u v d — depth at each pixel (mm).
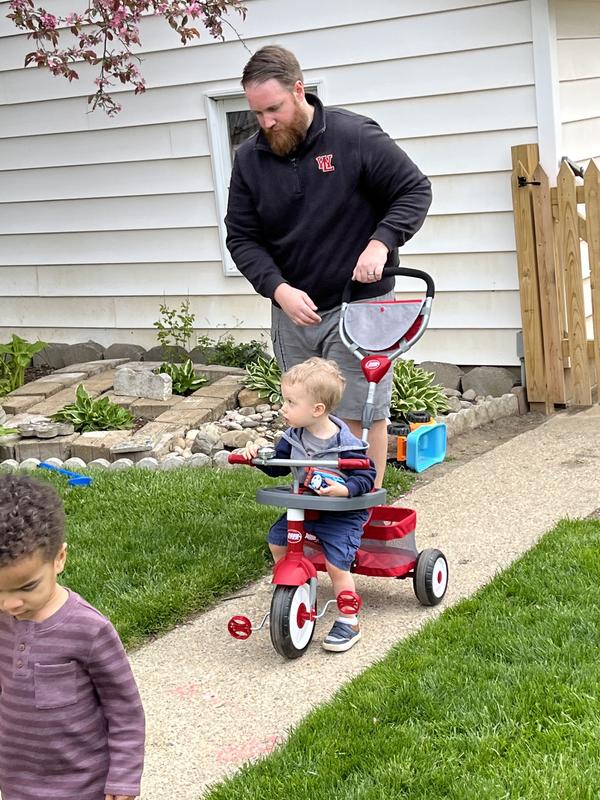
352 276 4914
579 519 5516
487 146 8289
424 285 8719
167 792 3377
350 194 4809
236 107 9461
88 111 10039
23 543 2297
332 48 8789
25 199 10609
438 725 3490
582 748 3262
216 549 5328
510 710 3514
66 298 10625
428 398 7898
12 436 7828
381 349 4754
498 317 8469
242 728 3746
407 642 4156
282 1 8922
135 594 4828
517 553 5203
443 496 6242
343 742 3436
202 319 9914
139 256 10117
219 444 7570
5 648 2512
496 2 8039
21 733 2521
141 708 2586
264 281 4941
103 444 7613
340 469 4262
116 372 8820
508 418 8125
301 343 5133
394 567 4559
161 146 9773
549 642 3984
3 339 11008
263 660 4285
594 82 8922
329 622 4633
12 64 10320
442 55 8336
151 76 9656
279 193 4848
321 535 4391
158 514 5863
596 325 7895
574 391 8078
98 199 10219
